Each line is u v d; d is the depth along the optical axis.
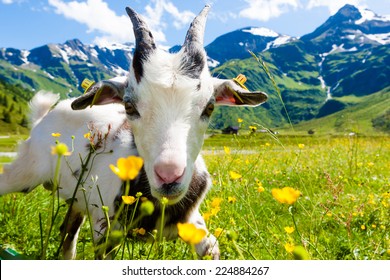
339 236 0.67
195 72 0.51
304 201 0.86
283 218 0.79
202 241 0.54
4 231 0.73
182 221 0.55
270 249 0.58
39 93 0.80
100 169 0.59
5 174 0.74
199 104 0.51
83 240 0.51
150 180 0.47
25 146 0.74
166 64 0.51
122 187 0.55
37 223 0.77
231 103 0.60
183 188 0.45
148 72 0.50
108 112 0.65
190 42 0.54
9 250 0.41
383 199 0.82
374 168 1.36
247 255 0.58
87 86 0.63
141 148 0.50
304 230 0.70
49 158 0.69
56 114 0.71
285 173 1.22
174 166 0.44
